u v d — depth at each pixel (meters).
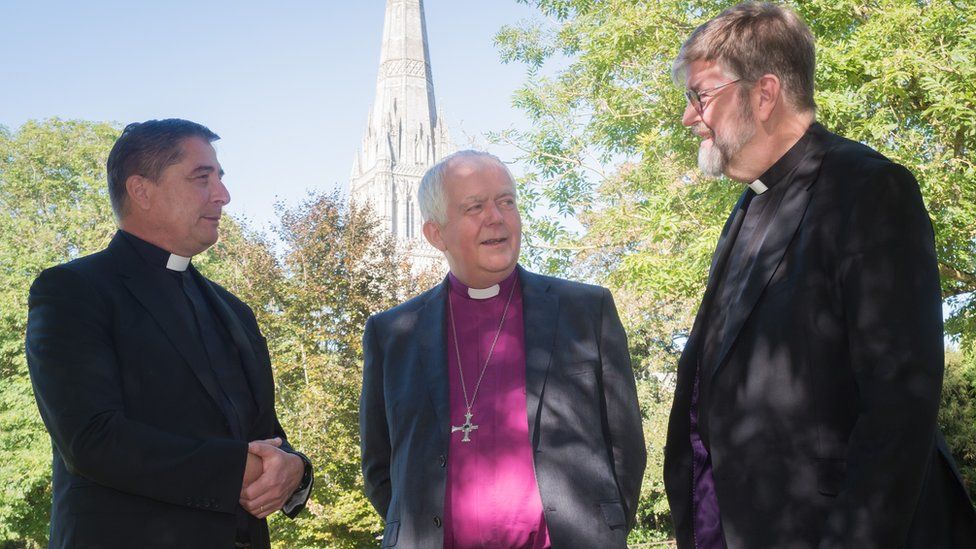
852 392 2.23
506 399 3.22
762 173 2.57
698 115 2.58
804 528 2.21
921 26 10.19
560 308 3.35
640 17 12.60
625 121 13.90
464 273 3.39
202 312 3.27
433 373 3.28
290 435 20.80
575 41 15.75
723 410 2.41
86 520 2.69
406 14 106.25
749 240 2.57
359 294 24.73
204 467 2.72
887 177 2.21
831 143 2.45
